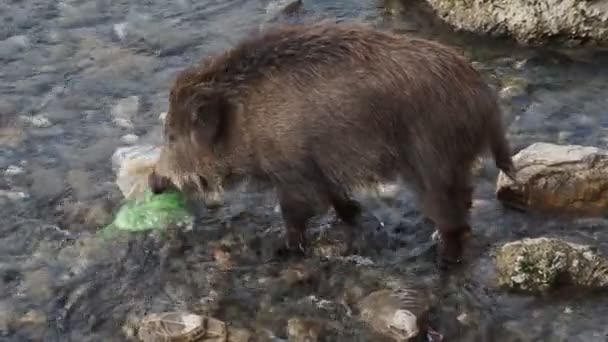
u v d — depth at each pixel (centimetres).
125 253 847
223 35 1148
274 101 772
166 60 1106
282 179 800
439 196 789
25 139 983
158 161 845
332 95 763
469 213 839
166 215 873
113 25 1172
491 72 1083
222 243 856
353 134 768
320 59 769
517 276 791
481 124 778
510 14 1128
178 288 812
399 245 850
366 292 798
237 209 892
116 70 1089
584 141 962
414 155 774
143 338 758
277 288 808
